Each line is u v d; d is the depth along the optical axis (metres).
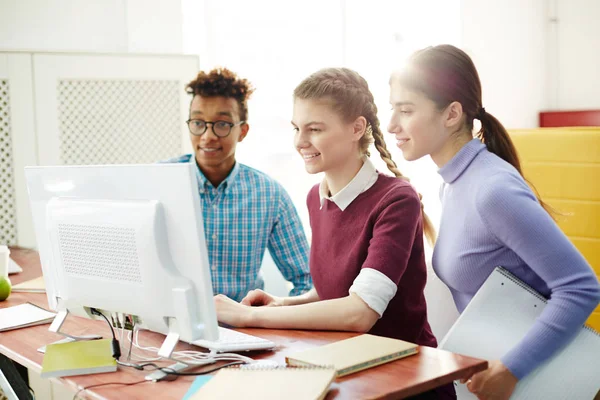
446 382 1.17
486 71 4.11
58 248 1.39
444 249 1.58
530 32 4.30
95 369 1.27
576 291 1.35
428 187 3.69
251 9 3.33
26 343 1.50
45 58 2.66
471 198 1.47
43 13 2.98
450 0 3.88
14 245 2.70
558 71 4.45
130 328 1.35
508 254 1.46
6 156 2.65
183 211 1.17
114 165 1.27
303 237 2.38
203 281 1.19
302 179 3.43
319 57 3.47
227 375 1.14
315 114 1.60
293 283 2.38
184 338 1.21
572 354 1.38
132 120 2.81
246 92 2.27
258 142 3.35
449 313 2.06
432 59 1.52
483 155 1.51
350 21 3.53
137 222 1.21
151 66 2.83
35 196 1.48
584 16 4.36
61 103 2.70
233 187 2.29
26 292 2.03
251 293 1.80
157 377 1.21
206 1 3.24
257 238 2.32
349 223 1.65
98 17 3.09
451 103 1.52
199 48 3.29
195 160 2.31
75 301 1.40
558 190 2.26
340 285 1.67
